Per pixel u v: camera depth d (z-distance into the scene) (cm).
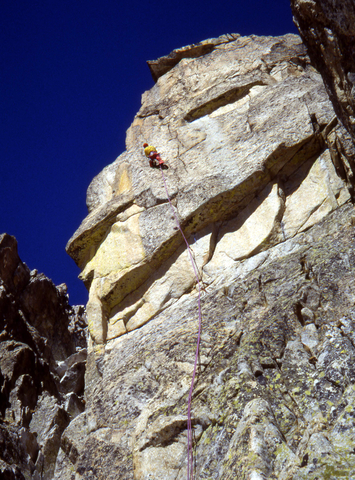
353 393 491
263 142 978
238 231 931
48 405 1002
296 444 494
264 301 748
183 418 602
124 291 991
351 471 407
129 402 736
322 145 938
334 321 612
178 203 986
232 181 942
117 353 904
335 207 854
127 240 1014
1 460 760
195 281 918
